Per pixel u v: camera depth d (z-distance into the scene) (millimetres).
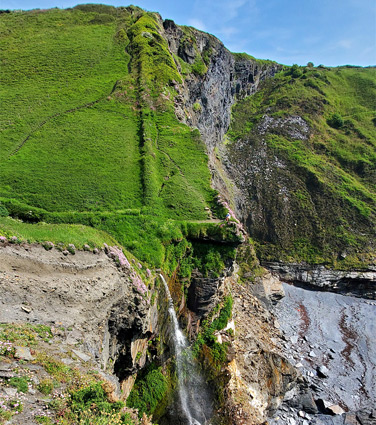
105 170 42719
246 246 64938
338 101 123875
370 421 34969
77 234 24312
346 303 62812
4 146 44094
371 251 72500
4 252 17625
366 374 42844
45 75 62344
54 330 15688
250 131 108875
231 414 29875
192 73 80500
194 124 69500
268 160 94562
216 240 35844
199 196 41969
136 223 34875
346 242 74000
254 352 37688
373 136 105312
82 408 11281
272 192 85250
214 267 35594
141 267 28391
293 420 34781
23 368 11945
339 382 40906
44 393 11344
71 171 41344
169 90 62312
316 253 73250
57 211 35375
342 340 50031
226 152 99875
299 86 127625
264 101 127688
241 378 34031
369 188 88562
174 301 32844
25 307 15820
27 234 20562
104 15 84625
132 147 48219
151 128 52938
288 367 38000
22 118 50438
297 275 70375
